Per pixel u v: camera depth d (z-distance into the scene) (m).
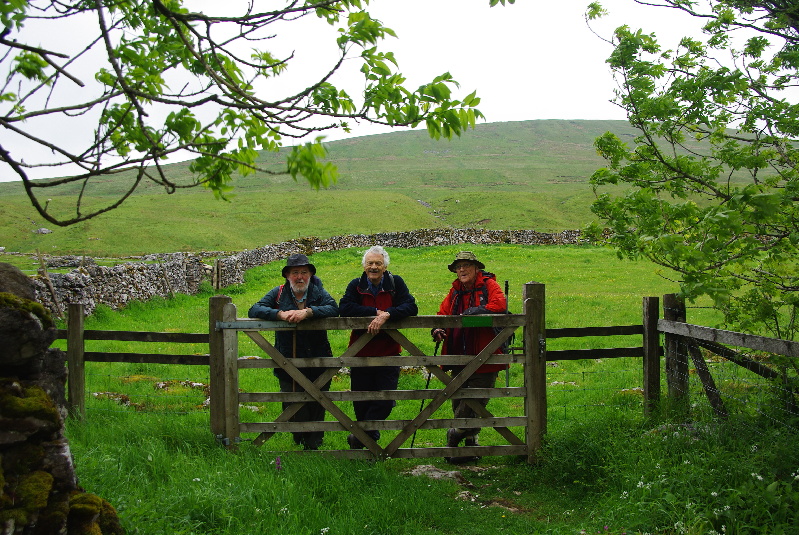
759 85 5.48
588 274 27.94
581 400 9.64
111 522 3.95
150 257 38.78
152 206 67.25
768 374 6.47
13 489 3.45
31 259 33.62
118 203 2.99
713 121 5.83
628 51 5.79
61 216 58.06
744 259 5.05
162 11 2.82
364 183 140.00
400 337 6.65
